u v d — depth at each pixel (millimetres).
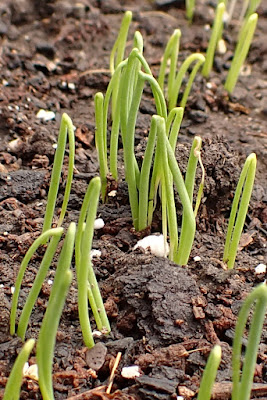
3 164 175
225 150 168
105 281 148
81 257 127
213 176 165
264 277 153
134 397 131
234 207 148
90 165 174
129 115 148
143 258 148
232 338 140
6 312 138
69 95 200
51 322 116
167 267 145
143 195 153
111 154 164
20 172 169
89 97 199
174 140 149
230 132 192
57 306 115
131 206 157
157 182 153
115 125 160
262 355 138
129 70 148
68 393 132
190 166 143
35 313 142
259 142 189
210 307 142
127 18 177
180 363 135
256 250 160
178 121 147
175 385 132
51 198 145
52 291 125
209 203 166
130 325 141
